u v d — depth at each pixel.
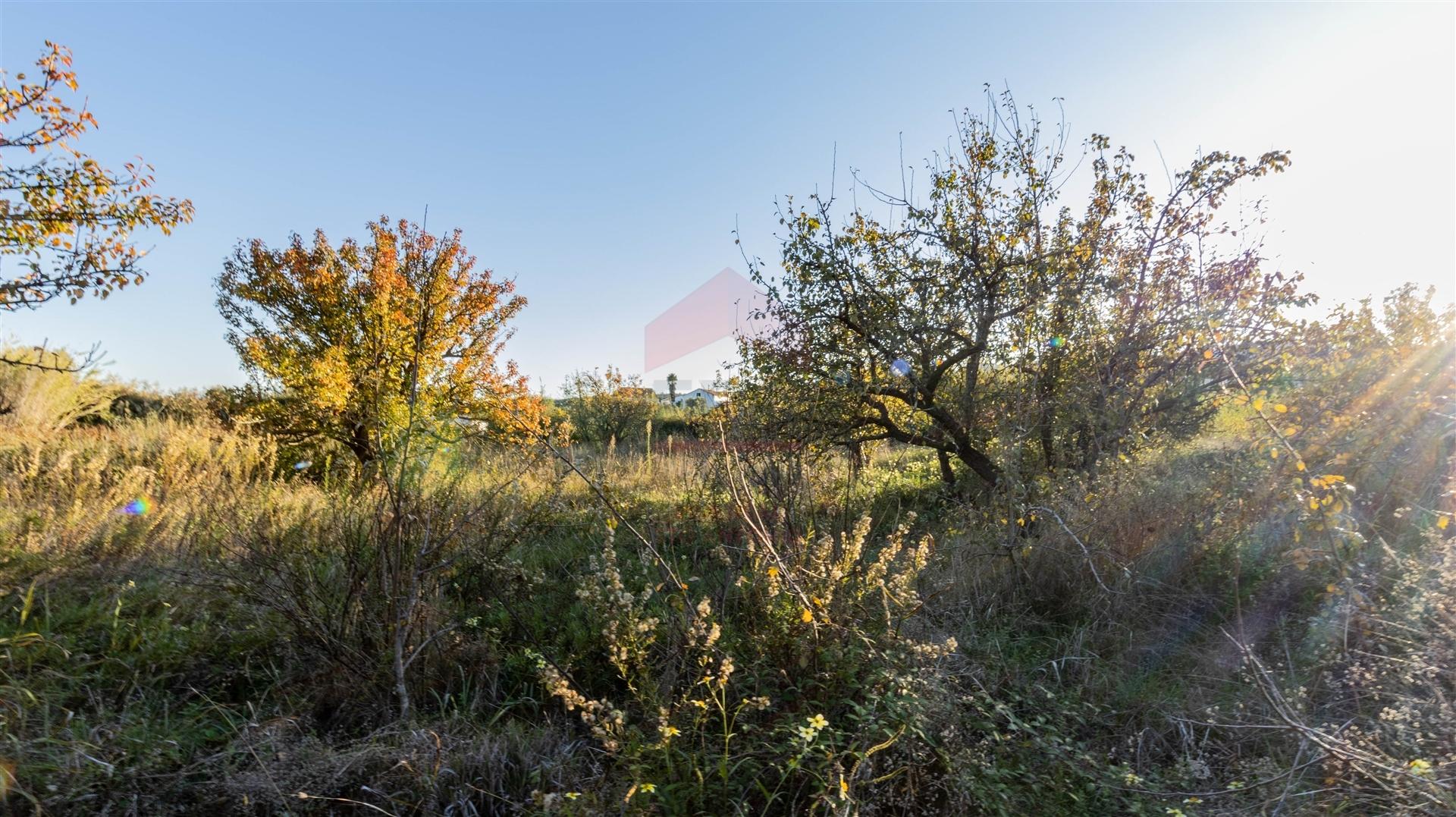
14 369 8.45
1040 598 4.52
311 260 8.40
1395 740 2.71
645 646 3.34
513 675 3.89
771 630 3.42
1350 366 6.05
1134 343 5.68
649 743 2.83
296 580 3.93
